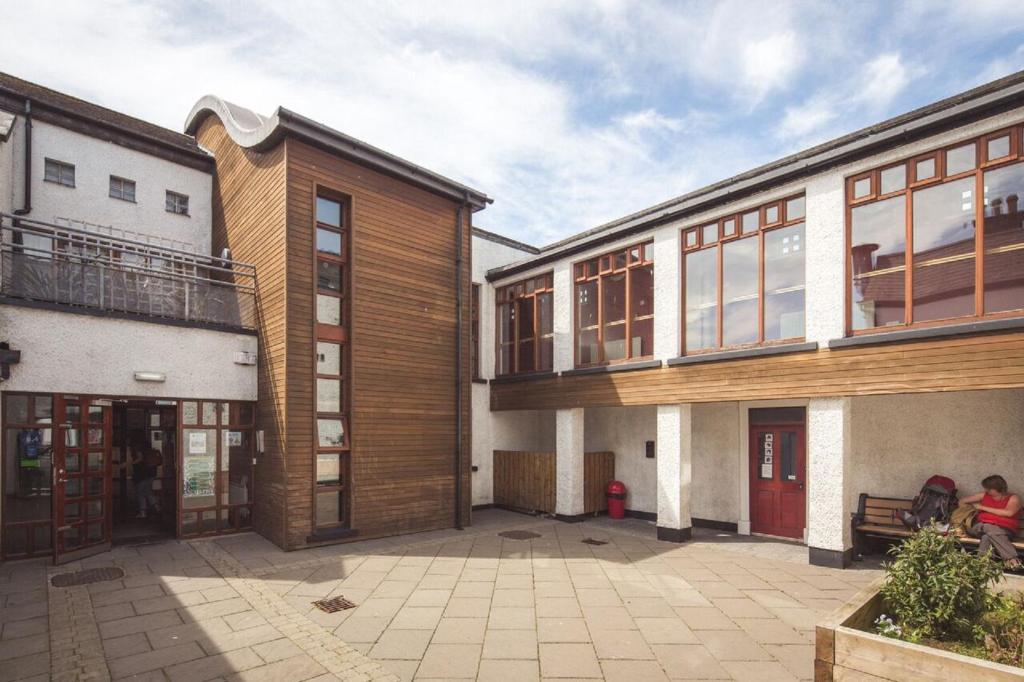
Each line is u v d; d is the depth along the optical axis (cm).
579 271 1221
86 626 558
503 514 1267
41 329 775
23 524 783
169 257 922
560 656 501
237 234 1049
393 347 1024
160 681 450
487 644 526
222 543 892
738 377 907
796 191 855
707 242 981
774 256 905
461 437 1114
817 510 814
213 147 1164
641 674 468
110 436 852
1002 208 684
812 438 823
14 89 980
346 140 945
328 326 948
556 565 809
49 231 963
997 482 751
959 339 686
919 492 850
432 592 679
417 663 485
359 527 945
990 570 438
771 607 632
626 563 823
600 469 1253
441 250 1123
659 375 1023
